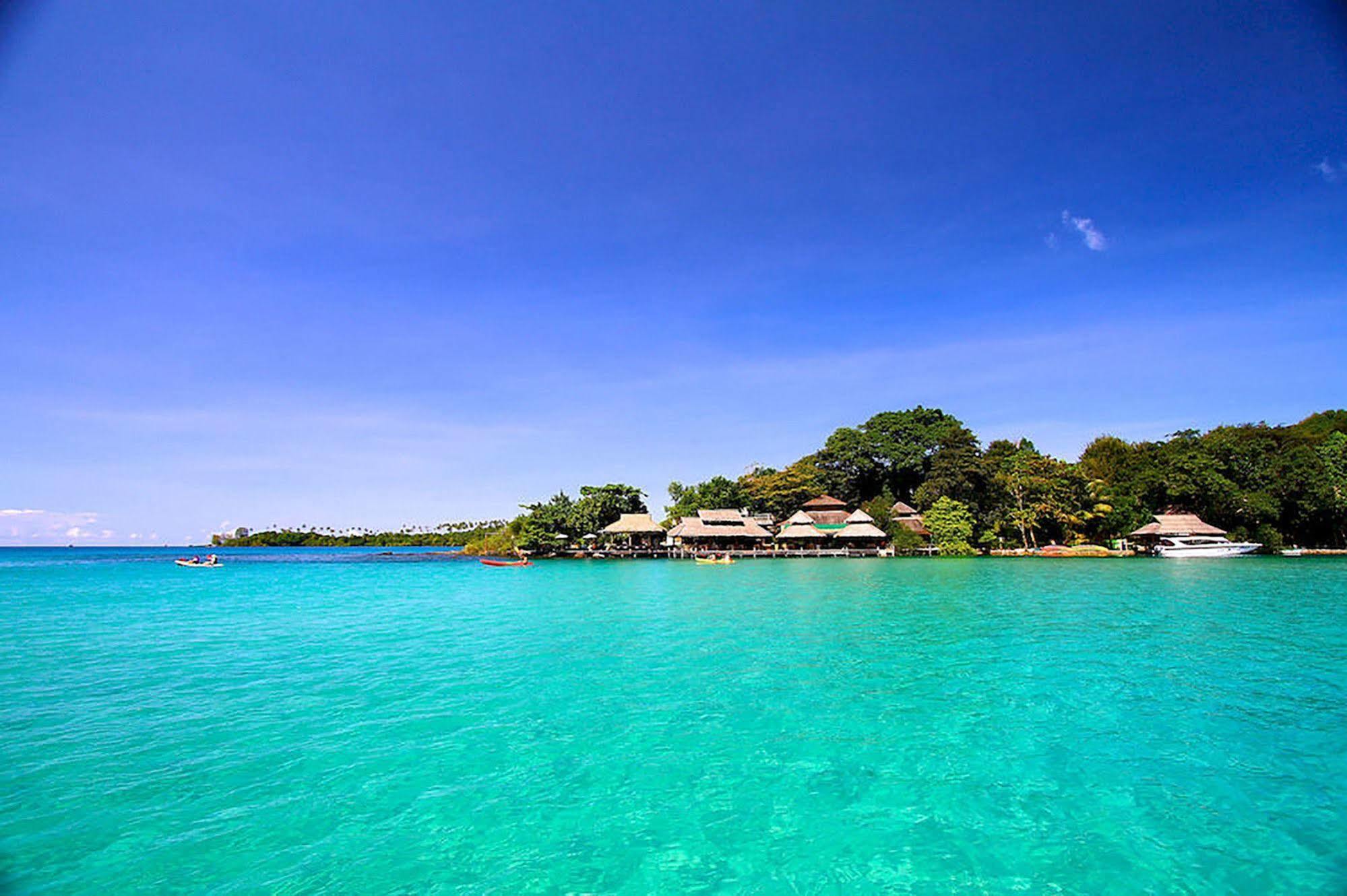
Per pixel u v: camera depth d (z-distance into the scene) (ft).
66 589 145.59
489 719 41.65
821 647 64.34
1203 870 24.13
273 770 33.58
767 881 23.72
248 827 27.66
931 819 28.14
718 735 38.52
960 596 107.14
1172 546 203.21
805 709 43.42
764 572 174.50
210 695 47.75
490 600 114.32
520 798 30.42
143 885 23.40
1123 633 69.72
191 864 24.64
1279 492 196.75
